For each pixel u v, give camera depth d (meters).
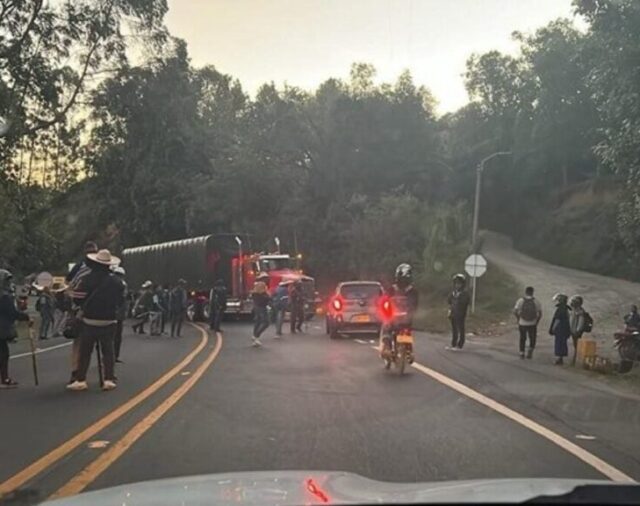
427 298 43.75
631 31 15.37
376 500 3.21
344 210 56.25
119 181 55.91
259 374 15.73
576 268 54.78
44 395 12.94
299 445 8.97
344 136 59.44
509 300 40.56
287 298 29.77
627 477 7.62
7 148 33.06
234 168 60.25
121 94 37.41
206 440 9.23
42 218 46.44
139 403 12.02
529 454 8.62
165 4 36.72
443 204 53.50
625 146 15.92
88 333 13.34
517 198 72.25
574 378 16.27
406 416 10.95
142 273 50.75
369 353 20.38
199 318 40.31
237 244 40.03
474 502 3.02
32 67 32.81
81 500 4.23
